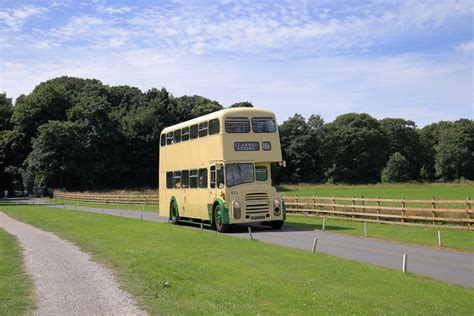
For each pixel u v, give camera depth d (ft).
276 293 31.40
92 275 41.37
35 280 39.70
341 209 99.60
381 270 39.73
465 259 47.93
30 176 265.54
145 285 36.14
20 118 285.64
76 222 93.97
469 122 355.15
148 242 60.08
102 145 286.66
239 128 77.30
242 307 28.43
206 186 80.64
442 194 171.63
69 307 30.71
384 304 28.60
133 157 309.42
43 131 258.37
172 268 41.83
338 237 67.36
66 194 224.33
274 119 79.92
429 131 396.57
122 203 183.83
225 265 42.27
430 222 81.05
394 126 358.23
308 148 350.64
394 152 354.74
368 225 84.33
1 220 109.09
